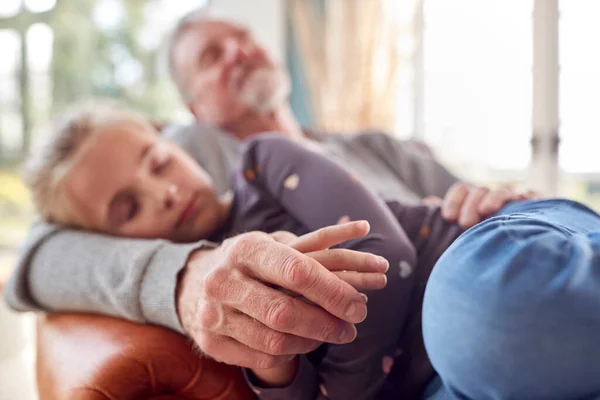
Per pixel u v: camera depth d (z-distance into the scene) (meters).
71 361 0.60
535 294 0.36
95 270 0.68
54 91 2.45
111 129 0.82
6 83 2.43
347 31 2.46
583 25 2.18
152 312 0.61
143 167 0.80
